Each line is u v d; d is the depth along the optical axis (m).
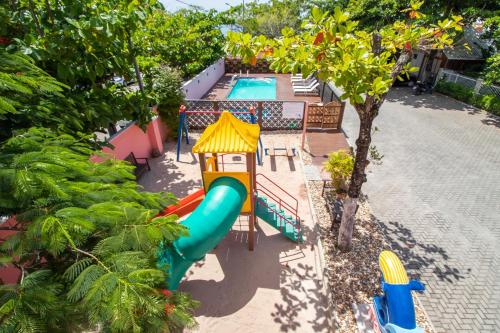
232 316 5.43
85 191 2.42
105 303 1.79
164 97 11.65
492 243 6.98
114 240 2.29
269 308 5.57
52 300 1.85
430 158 11.09
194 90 17.73
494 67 14.51
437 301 5.54
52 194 2.20
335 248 6.77
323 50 3.74
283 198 8.85
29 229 2.04
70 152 2.97
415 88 20.08
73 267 2.13
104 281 1.88
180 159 11.39
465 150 11.72
